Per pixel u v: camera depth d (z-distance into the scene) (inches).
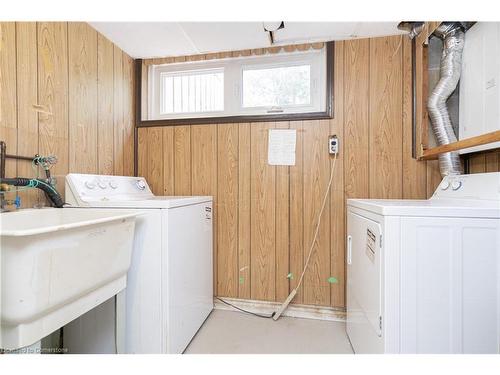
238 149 79.5
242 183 79.3
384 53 71.8
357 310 55.4
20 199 51.3
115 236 43.9
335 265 74.1
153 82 87.5
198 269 68.2
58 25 58.9
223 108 83.2
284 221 77.0
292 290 76.5
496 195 44.9
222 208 80.5
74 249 35.8
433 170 69.1
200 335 66.5
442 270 38.7
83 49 65.6
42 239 31.3
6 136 48.5
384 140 71.7
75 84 63.5
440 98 59.6
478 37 52.7
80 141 65.1
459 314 38.3
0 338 31.5
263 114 78.7
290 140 76.5
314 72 77.2
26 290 30.3
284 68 80.1
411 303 39.3
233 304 79.9
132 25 67.1
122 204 54.0
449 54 58.4
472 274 38.0
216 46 78.0
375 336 43.4
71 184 56.5
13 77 49.8
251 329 69.4
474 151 54.9
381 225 41.2
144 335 53.1
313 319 74.7
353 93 73.2
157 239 52.9
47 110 56.4
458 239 38.3
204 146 81.6
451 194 56.4
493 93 48.5
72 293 36.1
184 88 87.1
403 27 65.4
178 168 83.3
